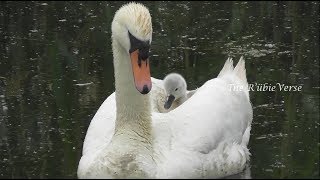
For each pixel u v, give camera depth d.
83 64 12.55
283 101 10.97
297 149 9.39
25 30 14.34
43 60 12.77
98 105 10.78
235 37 13.91
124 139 8.62
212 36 13.97
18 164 9.01
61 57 12.90
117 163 8.38
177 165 8.51
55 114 10.54
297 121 10.27
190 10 15.52
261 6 15.70
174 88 10.62
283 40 13.69
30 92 11.38
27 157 9.23
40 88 11.52
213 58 12.82
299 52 13.05
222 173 8.93
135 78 7.91
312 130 9.95
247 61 12.62
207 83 9.77
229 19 14.90
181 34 14.09
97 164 8.41
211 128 8.95
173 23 14.69
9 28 14.45
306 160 9.04
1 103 10.97
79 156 9.23
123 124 8.75
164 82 10.77
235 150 9.17
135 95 8.70
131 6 8.32
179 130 8.89
